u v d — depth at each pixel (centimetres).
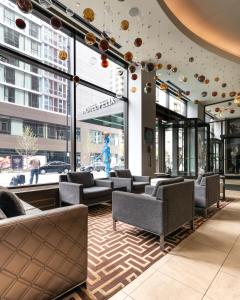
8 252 130
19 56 368
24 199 368
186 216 285
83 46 482
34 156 409
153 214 249
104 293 168
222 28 462
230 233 293
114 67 579
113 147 614
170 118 818
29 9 228
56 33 430
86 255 175
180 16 422
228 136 1118
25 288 140
